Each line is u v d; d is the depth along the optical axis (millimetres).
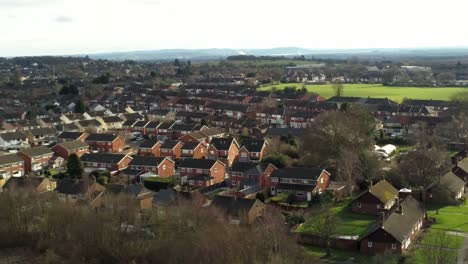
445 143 148875
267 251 69500
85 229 75875
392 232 76625
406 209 86312
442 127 160500
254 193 106000
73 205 86188
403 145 157875
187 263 67688
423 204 95250
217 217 83625
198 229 75562
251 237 71875
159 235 77250
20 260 74938
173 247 71125
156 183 117562
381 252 76625
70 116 199125
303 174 107812
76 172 121875
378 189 97375
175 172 134125
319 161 124812
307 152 130625
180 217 81438
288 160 126812
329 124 127188
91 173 125500
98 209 87250
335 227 84875
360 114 148125
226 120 194750
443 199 101688
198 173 120312
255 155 136250
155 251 72938
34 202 88000
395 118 183500
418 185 107562
